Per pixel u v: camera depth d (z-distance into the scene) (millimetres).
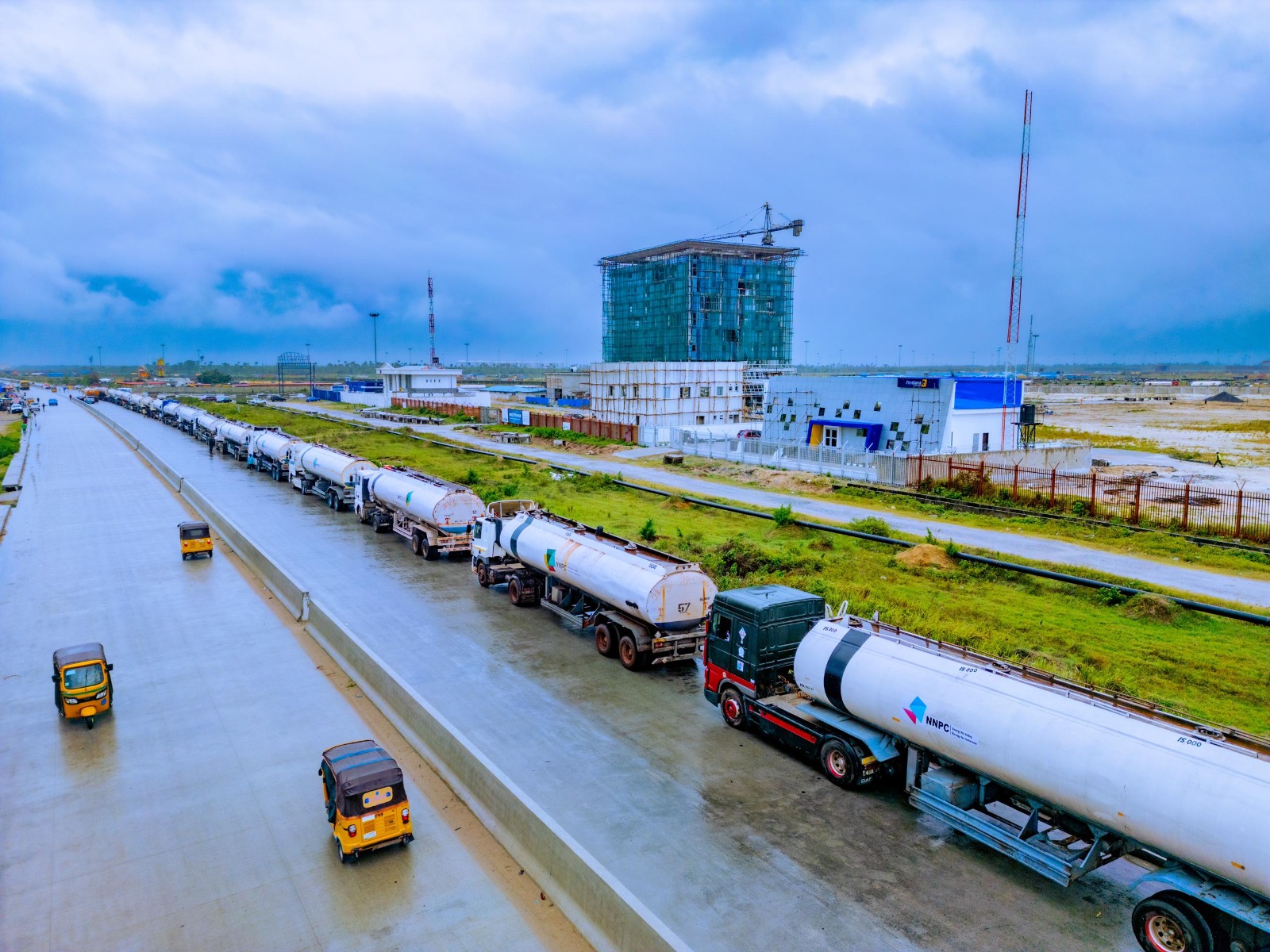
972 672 12750
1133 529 32656
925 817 13602
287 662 21219
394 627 23672
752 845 12695
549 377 134750
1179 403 127438
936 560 28688
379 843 12570
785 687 16609
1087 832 11367
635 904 10102
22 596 27297
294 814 14008
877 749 13844
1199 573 27094
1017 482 40031
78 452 71625
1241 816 9070
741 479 49250
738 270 117438
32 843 13141
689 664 20969
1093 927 10828
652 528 33312
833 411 56719
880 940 10492
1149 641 20891
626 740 16438
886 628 15273
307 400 162125
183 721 17688
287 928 11047
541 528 25062
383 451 68812
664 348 118438
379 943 10758
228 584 28812
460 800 14375
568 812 13656
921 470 43656
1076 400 136875
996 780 12047
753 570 27938
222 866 12477
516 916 11352
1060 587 25578
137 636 23250
